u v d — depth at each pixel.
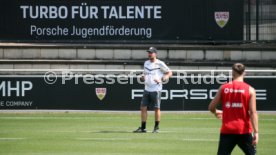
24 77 65.94
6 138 46.47
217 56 73.81
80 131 50.75
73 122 57.53
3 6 75.19
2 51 74.25
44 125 54.97
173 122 57.75
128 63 71.69
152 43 74.94
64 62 72.06
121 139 46.06
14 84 65.94
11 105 66.00
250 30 74.19
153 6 74.56
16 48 74.25
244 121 29.25
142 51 74.06
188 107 65.19
